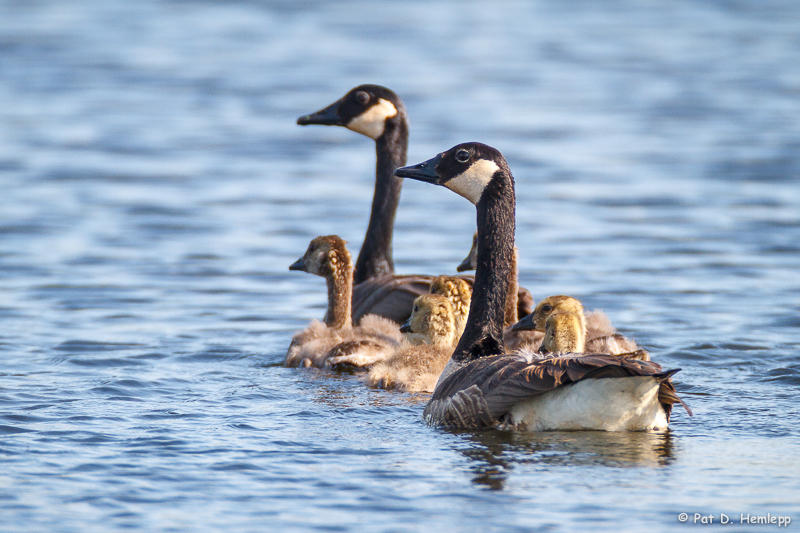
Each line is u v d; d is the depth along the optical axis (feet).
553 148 115.34
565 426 32.50
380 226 60.29
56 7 235.20
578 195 92.63
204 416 36.37
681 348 49.26
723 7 248.11
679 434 33.35
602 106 143.33
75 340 50.85
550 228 80.28
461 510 26.35
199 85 157.28
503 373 33.04
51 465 30.01
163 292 62.39
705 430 33.96
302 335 48.03
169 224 81.20
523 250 72.95
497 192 39.14
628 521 25.53
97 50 185.47
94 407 37.55
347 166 109.19
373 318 50.26
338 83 159.33
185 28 213.87
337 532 25.02
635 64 178.70
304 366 46.24
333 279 50.78
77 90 150.61
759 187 94.94
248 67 172.35
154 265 68.90
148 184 96.68
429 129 126.21
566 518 25.76
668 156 110.11
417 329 43.80
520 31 217.15
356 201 91.20
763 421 35.37
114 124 127.65
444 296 44.29
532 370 32.17
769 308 57.67
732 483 28.14
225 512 26.32
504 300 39.29
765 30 213.25
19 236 75.87
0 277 64.64
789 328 53.36
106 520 25.77
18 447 31.86
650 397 31.89
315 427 34.76
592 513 26.07
